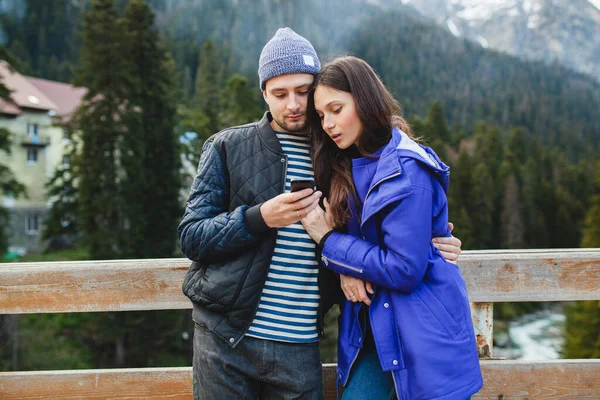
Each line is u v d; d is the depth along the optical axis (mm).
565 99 102625
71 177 22766
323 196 1592
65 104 42125
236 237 1408
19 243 33719
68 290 1980
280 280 1507
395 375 1424
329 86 1442
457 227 40250
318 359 1575
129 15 25547
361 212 1513
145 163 24078
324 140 1562
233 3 101625
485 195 43250
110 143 21953
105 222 21500
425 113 85188
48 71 56188
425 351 1377
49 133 36531
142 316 20062
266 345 1487
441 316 1409
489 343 2025
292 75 1496
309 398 1522
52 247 29953
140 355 20172
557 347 26891
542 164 56594
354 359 1522
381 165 1438
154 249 22672
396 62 107750
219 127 30188
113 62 22531
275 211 1371
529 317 31359
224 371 1501
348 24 133875
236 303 1459
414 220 1368
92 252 20969
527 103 94625
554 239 44562
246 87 31219
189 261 1995
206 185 1544
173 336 21328
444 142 53594
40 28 62156
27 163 34969
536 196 46750
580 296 1986
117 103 22547
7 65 20828
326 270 1569
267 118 1613
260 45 86250
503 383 1980
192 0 94125
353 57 1503
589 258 1977
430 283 1440
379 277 1385
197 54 65188
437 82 105938
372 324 1455
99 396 1992
